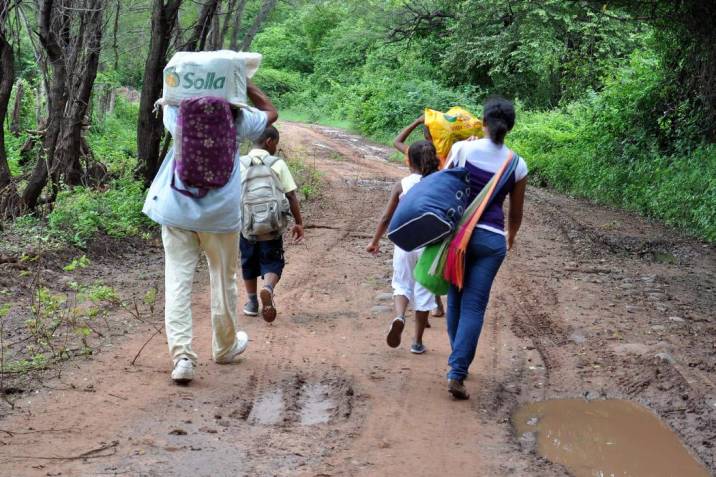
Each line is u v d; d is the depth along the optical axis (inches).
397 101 1546.5
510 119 208.7
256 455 171.2
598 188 762.2
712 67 711.1
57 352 234.4
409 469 169.0
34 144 517.7
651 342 266.1
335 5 2233.0
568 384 228.5
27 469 158.7
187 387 212.4
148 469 160.9
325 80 2316.7
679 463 178.2
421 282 206.8
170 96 206.5
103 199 434.9
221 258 220.1
